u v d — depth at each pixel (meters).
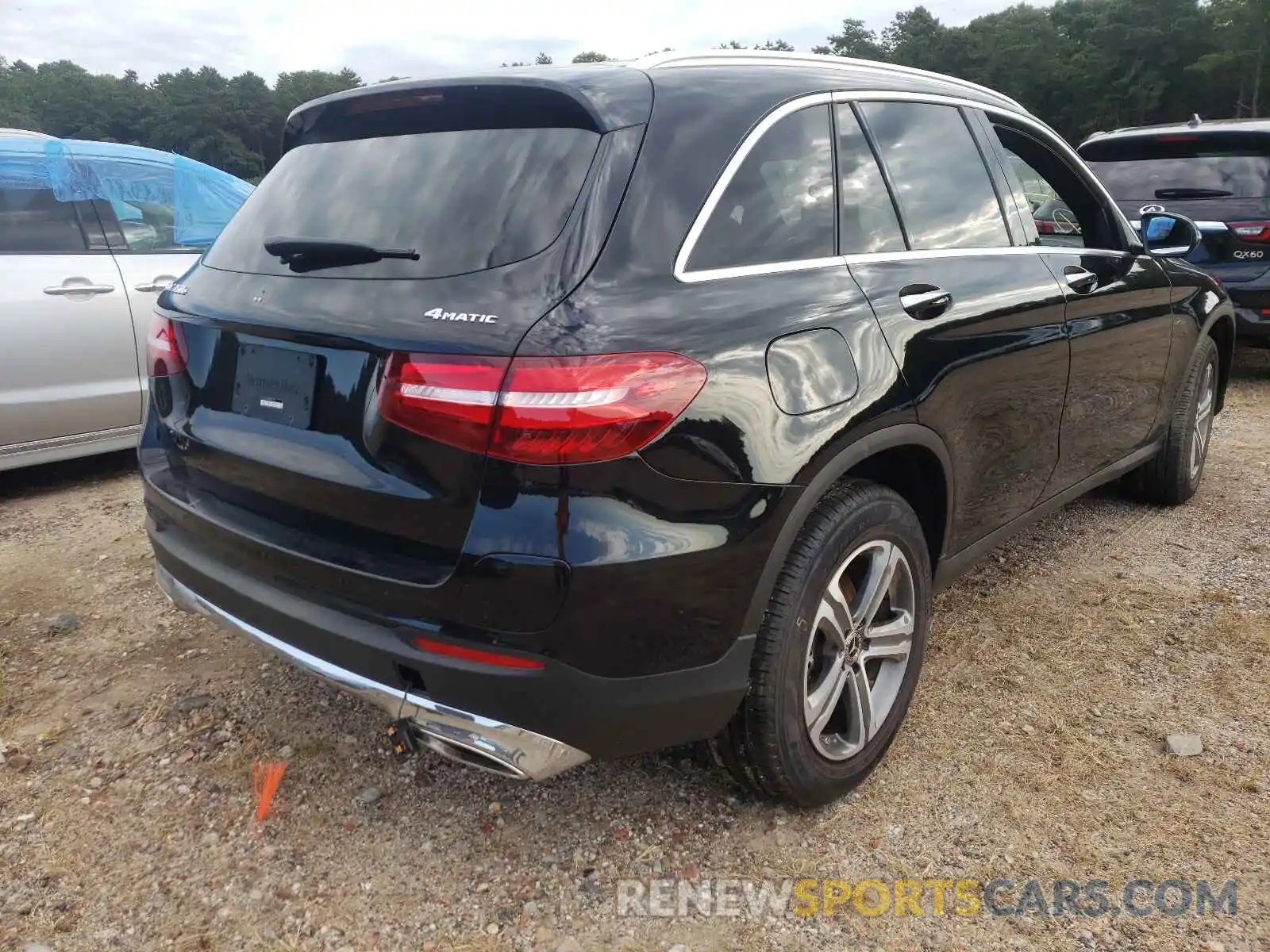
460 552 1.82
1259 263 6.71
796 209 2.32
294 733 2.76
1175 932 2.05
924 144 2.80
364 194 2.25
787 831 2.37
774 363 2.03
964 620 3.42
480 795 2.51
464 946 2.04
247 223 2.52
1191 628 3.34
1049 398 3.06
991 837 2.34
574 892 2.18
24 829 2.37
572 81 2.12
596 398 1.75
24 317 4.54
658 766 2.62
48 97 144.50
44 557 4.01
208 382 2.36
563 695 1.84
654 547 1.82
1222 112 81.81
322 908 2.14
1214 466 5.20
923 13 103.06
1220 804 2.44
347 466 1.99
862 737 2.44
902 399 2.33
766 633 2.11
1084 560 3.93
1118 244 3.71
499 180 2.06
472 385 1.78
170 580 2.56
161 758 2.65
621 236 1.96
